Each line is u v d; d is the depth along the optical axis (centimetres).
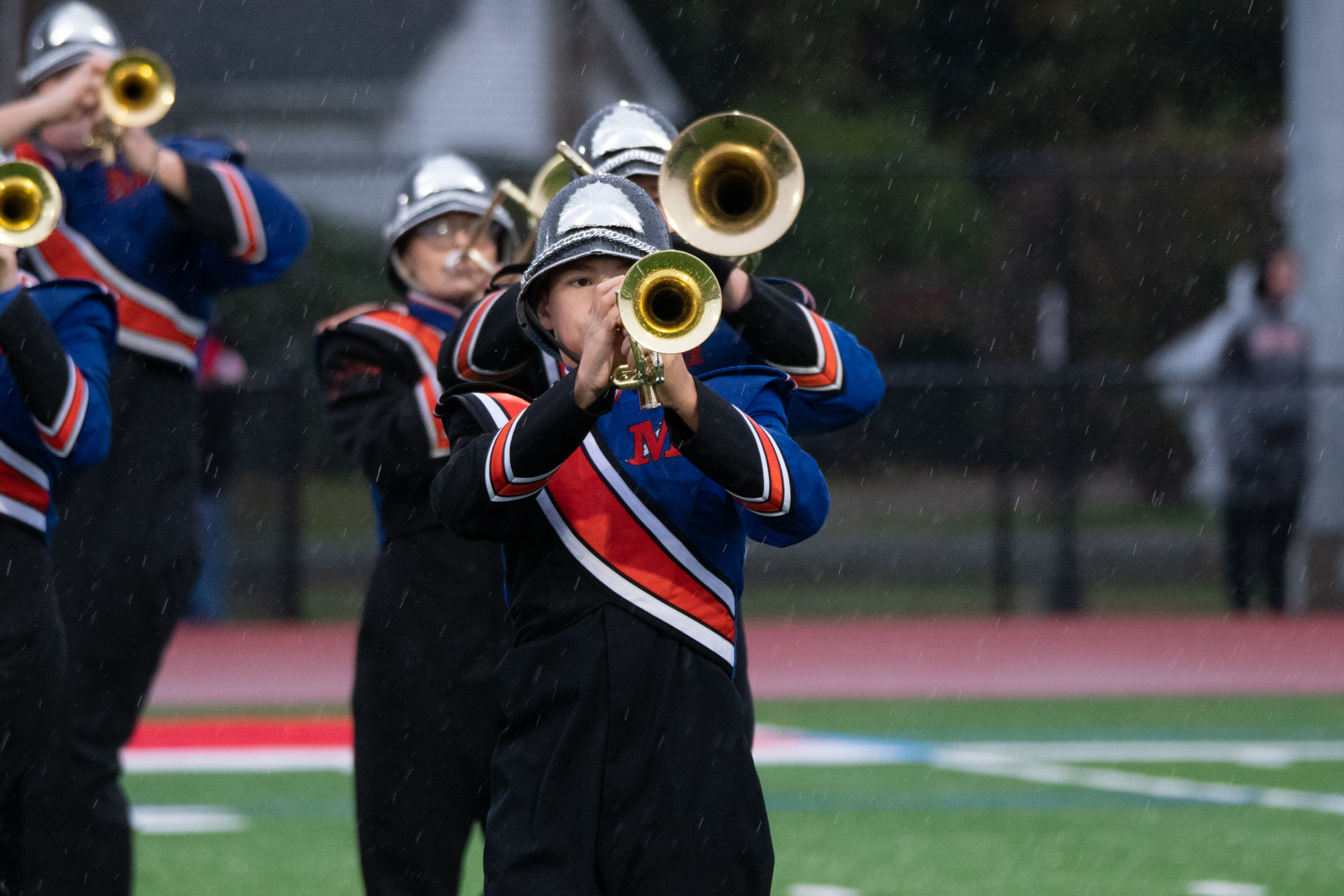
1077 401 5844
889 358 6050
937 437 5891
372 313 2041
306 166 6094
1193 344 6069
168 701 4369
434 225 2039
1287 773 3347
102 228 2131
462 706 1903
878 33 12269
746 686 1634
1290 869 2548
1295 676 4734
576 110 12256
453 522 1397
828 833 2805
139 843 2753
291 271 5906
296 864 2605
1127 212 6069
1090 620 5759
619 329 1306
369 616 1936
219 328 5800
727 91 12444
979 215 6162
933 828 2842
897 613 5903
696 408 1341
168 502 2117
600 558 1378
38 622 1702
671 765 1351
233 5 12144
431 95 12100
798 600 5997
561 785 1341
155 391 2131
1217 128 11775
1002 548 5878
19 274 1777
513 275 1719
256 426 5509
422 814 1903
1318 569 5875
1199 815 2944
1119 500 5888
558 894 1319
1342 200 6119
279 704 4334
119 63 2095
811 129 11888
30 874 1984
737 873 1354
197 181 2134
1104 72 11856
